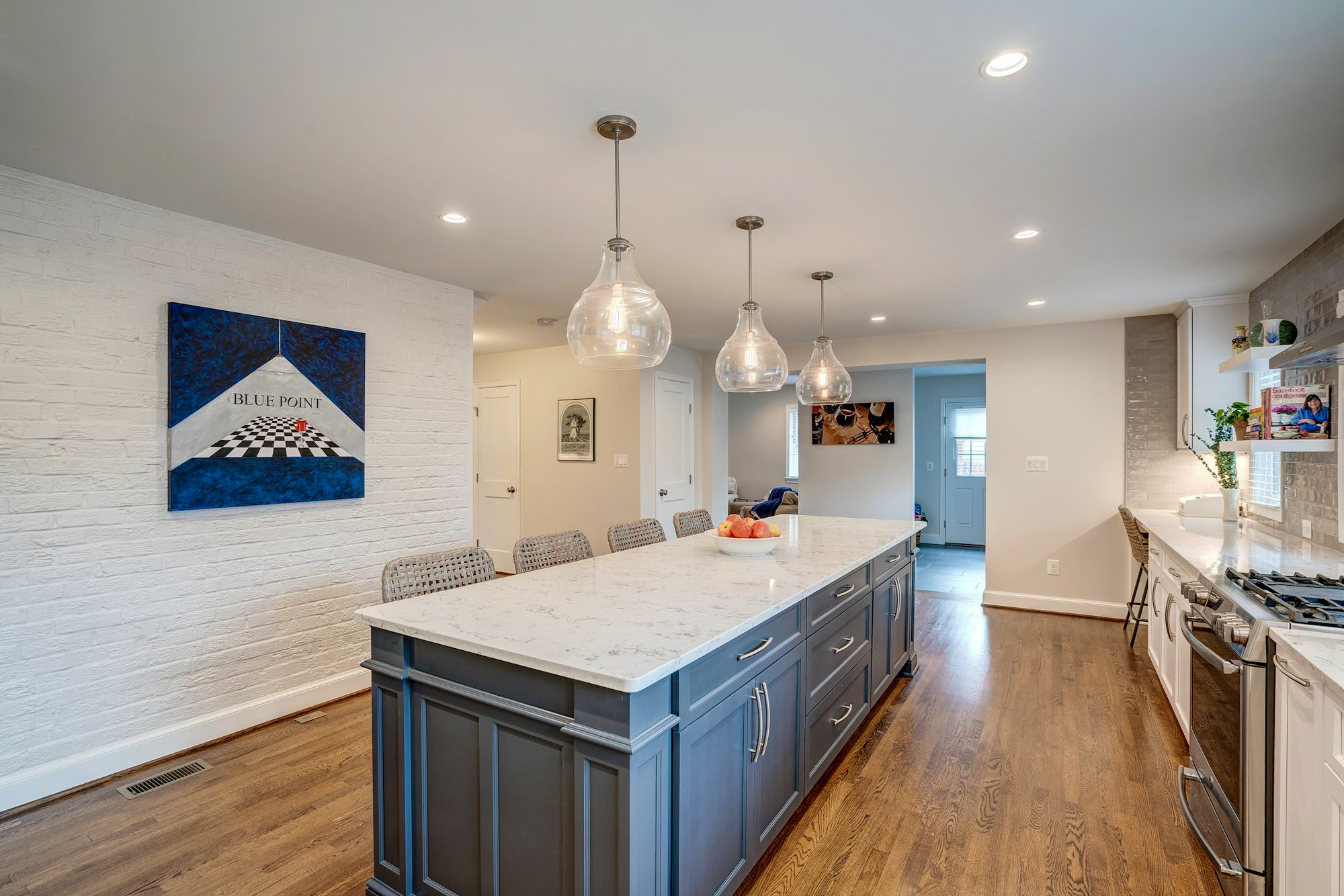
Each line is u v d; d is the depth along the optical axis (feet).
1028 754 9.18
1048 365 16.81
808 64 5.48
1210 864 6.80
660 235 9.82
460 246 10.37
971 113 6.26
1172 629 9.87
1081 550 16.55
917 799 8.03
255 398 9.61
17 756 7.61
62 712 7.94
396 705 5.97
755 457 33.83
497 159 7.27
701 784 5.37
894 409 22.09
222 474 9.25
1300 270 10.63
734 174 7.66
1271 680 5.46
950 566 23.89
